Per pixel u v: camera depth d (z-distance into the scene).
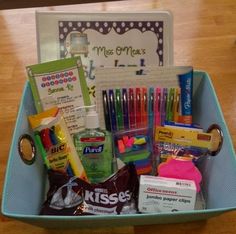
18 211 0.48
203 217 0.50
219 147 0.54
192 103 0.67
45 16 0.62
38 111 0.62
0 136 0.75
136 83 0.62
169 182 0.52
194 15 1.05
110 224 0.50
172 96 0.62
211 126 0.59
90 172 0.60
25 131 0.55
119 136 0.61
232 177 0.48
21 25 1.03
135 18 0.62
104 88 0.62
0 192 0.64
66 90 0.61
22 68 0.91
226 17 1.05
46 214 0.52
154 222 0.51
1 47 0.97
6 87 0.87
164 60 0.65
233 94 0.83
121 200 0.53
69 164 0.57
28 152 0.56
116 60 0.64
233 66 0.91
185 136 0.58
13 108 0.81
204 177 0.58
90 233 0.56
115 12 0.62
